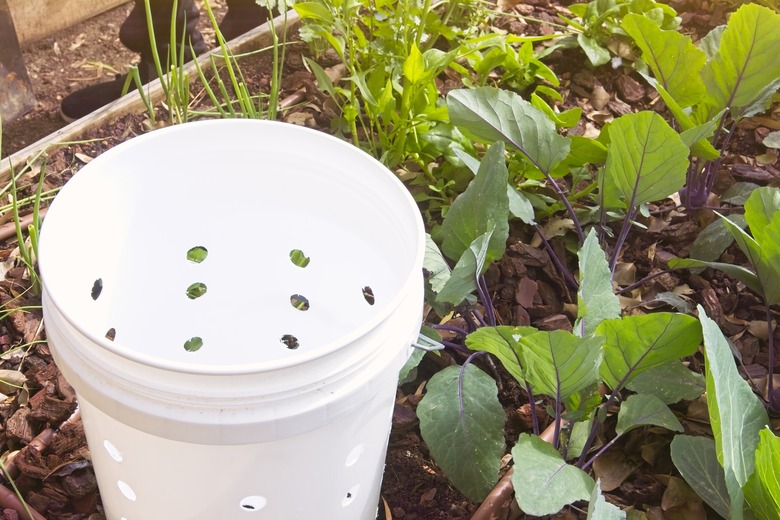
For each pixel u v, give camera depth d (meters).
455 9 1.99
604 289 1.19
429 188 1.65
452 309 1.37
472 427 1.18
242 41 1.89
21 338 1.38
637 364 1.15
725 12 2.08
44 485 1.21
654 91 1.91
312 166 1.01
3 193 1.52
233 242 1.09
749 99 1.51
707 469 1.17
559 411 1.16
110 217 0.95
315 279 1.12
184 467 0.83
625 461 1.30
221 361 1.19
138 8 2.02
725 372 1.08
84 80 2.37
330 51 1.91
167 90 1.64
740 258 1.61
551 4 2.13
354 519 1.04
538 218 1.63
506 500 1.20
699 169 1.59
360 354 0.80
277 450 0.82
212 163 1.01
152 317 1.10
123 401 0.76
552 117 1.52
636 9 1.89
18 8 2.38
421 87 1.55
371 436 0.93
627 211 1.42
